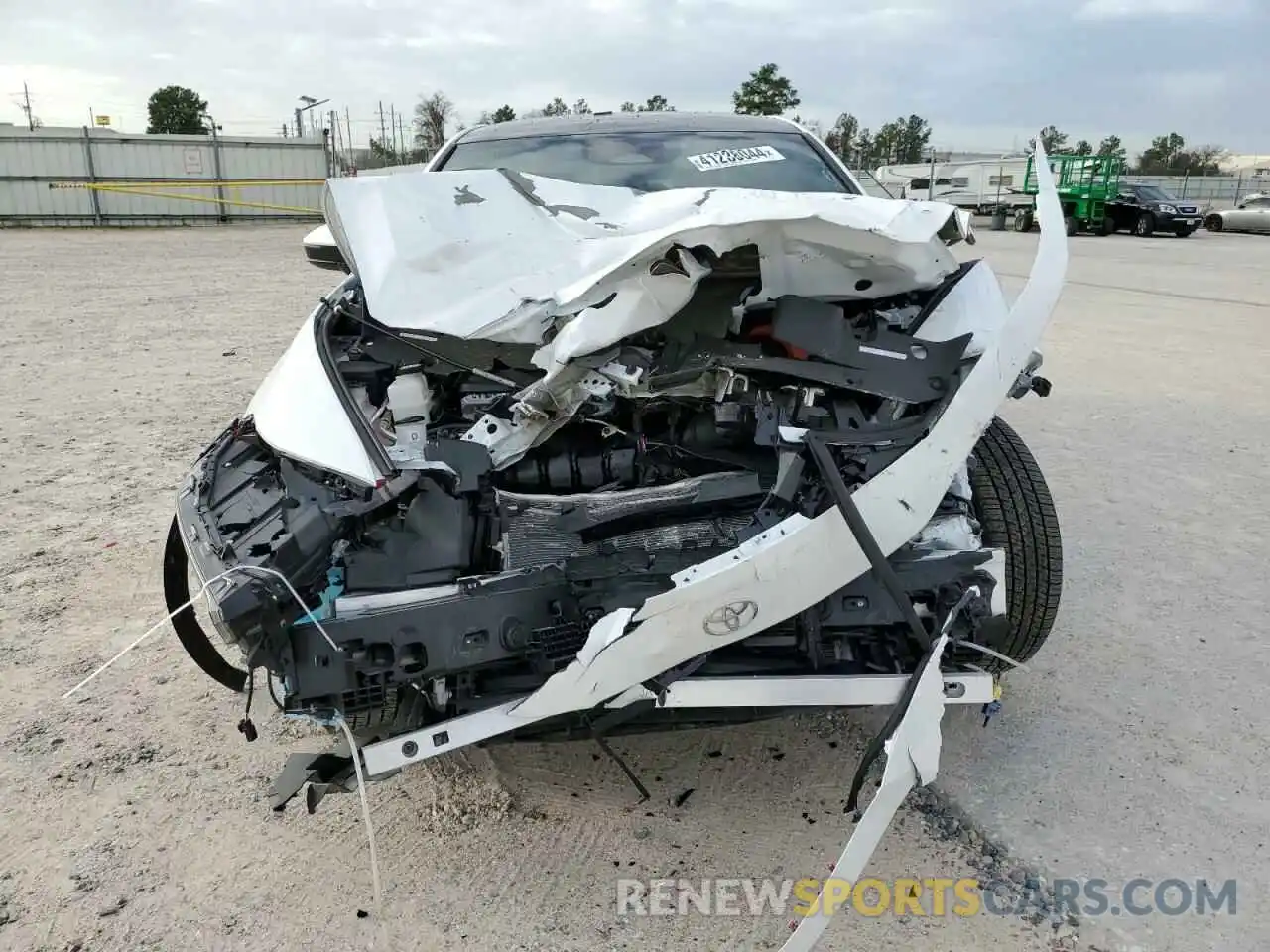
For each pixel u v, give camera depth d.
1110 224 24.81
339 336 2.71
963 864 2.27
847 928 2.08
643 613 1.95
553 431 2.25
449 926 2.12
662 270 2.12
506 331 2.19
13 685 3.12
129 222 30.16
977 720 2.83
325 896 2.22
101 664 3.26
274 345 9.04
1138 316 9.98
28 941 2.10
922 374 2.27
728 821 2.45
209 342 9.19
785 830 2.41
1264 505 4.44
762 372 2.30
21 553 4.14
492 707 2.04
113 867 2.33
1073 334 8.91
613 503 2.25
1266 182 41.75
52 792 2.60
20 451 5.62
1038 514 2.57
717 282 2.37
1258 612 3.41
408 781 2.64
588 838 2.39
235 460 2.58
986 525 2.57
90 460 5.45
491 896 2.21
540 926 2.12
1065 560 3.87
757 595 2.00
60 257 18.62
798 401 2.29
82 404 6.76
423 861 2.33
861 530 1.99
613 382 2.19
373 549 2.12
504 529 2.23
